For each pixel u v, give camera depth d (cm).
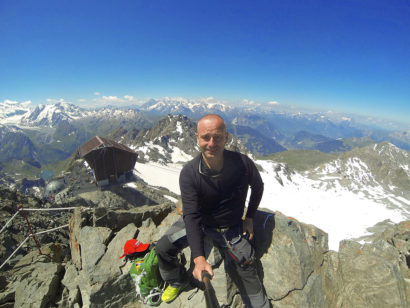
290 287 162
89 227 234
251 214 158
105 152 2725
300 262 166
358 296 166
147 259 171
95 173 2688
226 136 128
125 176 2953
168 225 236
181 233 150
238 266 154
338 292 176
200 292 165
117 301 183
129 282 188
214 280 158
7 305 220
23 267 292
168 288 164
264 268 173
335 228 4300
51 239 527
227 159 136
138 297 187
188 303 160
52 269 244
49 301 216
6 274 284
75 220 265
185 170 140
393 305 154
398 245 327
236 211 147
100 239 221
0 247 427
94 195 2428
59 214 763
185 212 137
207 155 126
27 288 221
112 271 189
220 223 149
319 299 167
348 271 178
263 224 191
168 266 155
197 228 135
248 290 157
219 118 123
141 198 2655
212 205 143
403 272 194
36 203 815
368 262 173
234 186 138
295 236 179
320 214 5050
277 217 188
